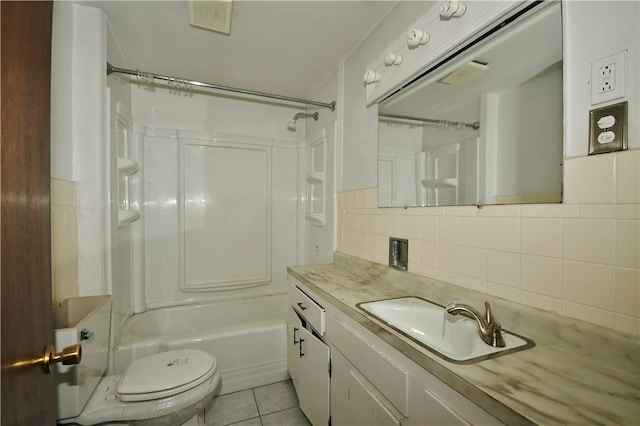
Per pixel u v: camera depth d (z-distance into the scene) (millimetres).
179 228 2393
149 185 2301
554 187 803
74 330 971
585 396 559
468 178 1101
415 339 798
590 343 699
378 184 1597
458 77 1143
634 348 626
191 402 1189
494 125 1002
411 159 1384
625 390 582
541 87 843
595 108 701
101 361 1217
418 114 1350
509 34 928
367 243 1678
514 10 864
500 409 536
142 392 1129
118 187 1782
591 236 708
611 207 671
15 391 538
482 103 1042
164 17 1531
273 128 2713
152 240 2318
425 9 1241
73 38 1403
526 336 830
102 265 1462
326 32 1667
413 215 1330
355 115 1832
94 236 1437
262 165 2656
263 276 2668
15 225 553
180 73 2186
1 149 506
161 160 2338
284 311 2602
